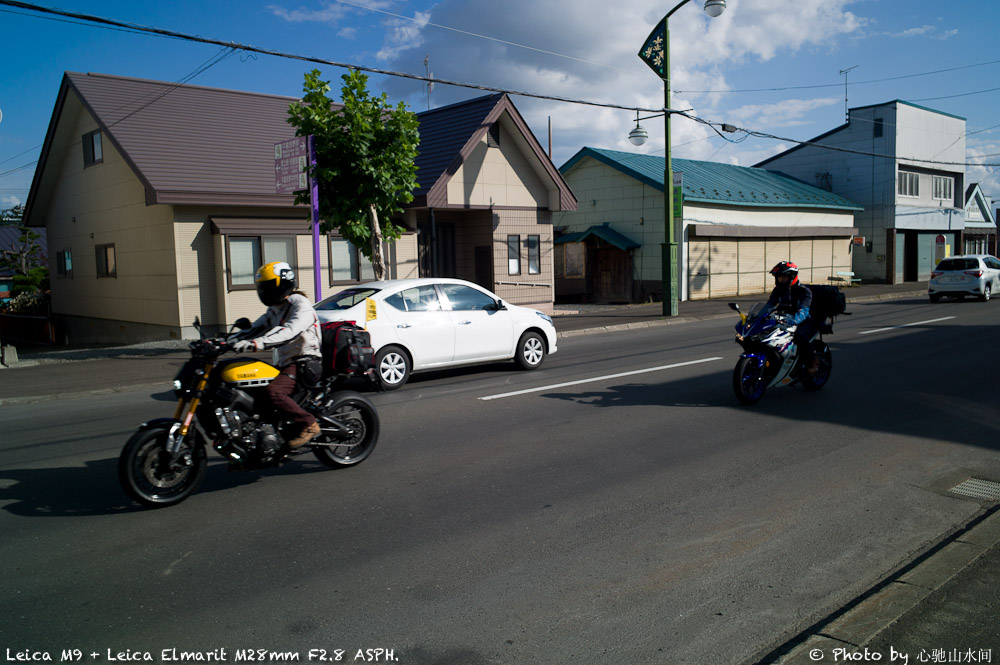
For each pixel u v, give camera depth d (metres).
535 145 21.72
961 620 3.53
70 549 4.63
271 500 5.53
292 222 17.66
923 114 36.59
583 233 28.89
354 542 4.69
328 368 6.04
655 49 18.97
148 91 19.17
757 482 5.78
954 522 4.91
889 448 6.72
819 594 3.91
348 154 13.95
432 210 20.22
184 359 13.76
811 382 9.31
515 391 9.73
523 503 5.37
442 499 5.48
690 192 26.47
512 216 21.88
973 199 43.69
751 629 3.55
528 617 3.70
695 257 27.14
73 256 22.12
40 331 24.73
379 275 14.91
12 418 8.98
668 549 4.50
